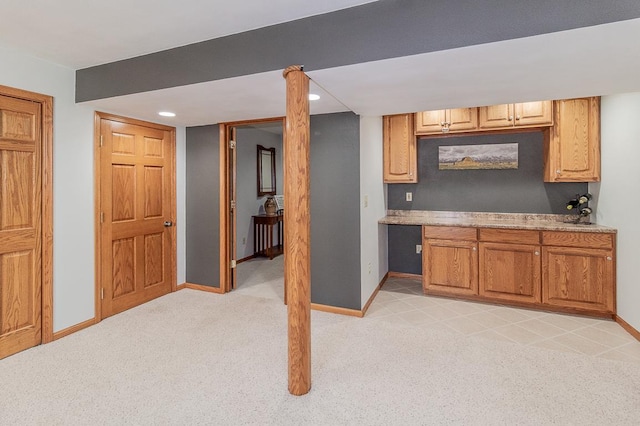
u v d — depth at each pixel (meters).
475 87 2.31
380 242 4.14
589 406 1.93
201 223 4.06
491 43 1.65
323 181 3.36
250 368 2.35
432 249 3.77
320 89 2.39
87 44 2.34
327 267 3.38
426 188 4.32
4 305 2.49
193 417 1.86
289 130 2.06
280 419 1.85
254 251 6.18
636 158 2.75
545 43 1.64
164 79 2.45
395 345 2.68
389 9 1.82
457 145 4.16
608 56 1.80
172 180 3.94
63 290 2.84
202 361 2.44
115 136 3.28
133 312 3.37
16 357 2.49
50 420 1.83
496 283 3.51
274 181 6.80
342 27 1.92
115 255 3.31
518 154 3.90
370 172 3.64
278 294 3.97
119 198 3.34
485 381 2.18
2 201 2.46
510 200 3.96
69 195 2.88
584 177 3.34
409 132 4.05
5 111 2.45
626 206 2.90
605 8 1.48
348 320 3.18
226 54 2.22
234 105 2.96
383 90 2.39
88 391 2.08
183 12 1.92
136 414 1.88
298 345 2.05
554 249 3.28
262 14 1.95
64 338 2.80
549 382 2.17
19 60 2.49
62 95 2.78
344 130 3.27
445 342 2.73
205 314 3.33
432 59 1.83
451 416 1.86
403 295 3.88
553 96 2.55
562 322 3.11
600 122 3.28
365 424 1.81
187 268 4.17
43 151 2.68
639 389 2.09
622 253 2.98
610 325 3.04
